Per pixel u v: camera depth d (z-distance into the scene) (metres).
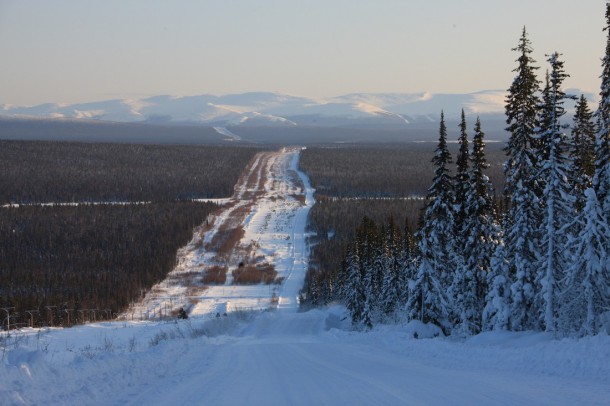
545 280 31.97
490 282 37.16
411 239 64.50
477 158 41.16
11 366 12.97
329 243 154.38
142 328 53.91
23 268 127.81
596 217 28.28
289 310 101.12
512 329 35.38
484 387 13.98
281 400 12.66
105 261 134.75
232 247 159.38
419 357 22.94
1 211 180.62
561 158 32.28
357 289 71.12
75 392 12.62
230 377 16.70
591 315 28.41
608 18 30.56
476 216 40.94
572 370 16.05
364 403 12.14
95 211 188.00
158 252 143.88
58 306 90.94
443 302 43.91
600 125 31.05
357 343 33.25
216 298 112.38
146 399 12.60
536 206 34.94
